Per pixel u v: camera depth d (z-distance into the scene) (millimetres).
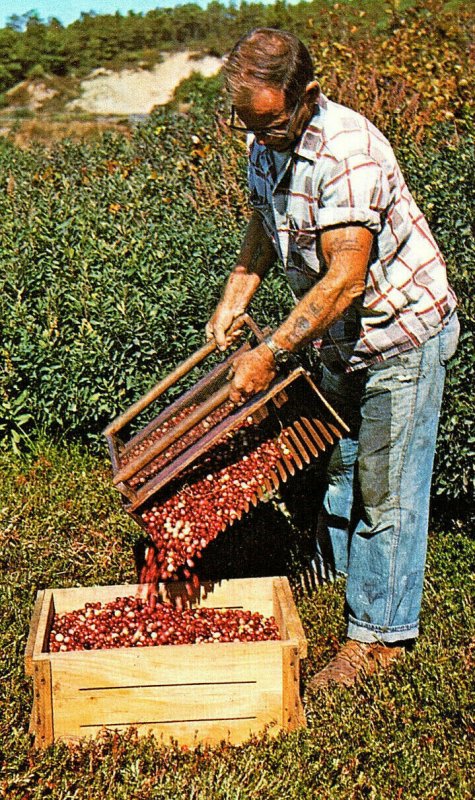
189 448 3297
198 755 3039
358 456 3453
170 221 6250
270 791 2814
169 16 50312
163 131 10688
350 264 2836
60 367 5488
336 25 10742
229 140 8211
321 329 2883
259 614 3570
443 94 8359
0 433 5789
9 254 6141
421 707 3250
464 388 4336
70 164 10703
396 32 9891
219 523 3186
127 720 3061
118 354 5414
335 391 3660
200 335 5293
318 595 4098
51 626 3381
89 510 4863
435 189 5395
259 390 2947
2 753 2979
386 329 3209
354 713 3201
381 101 7805
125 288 5438
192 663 3023
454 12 10711
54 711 3018
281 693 3086
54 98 44188
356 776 2914
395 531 3418
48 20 49469
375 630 3529
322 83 8680
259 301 5102
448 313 3262
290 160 2939
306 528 4672
